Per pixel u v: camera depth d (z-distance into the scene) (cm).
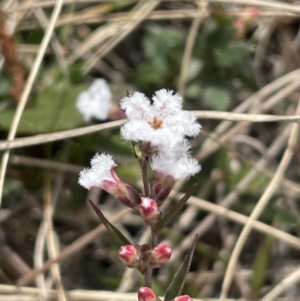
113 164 7
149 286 7
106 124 10
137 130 6
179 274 7
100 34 14
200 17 13
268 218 12
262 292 12
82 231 13
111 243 12
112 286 12
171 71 13
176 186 12
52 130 12
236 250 11
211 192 13
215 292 12
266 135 14
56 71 13
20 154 12
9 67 12
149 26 15
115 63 14
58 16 13
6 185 12
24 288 11
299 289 12
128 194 6
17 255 12
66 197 13
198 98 14
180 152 6
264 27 14
